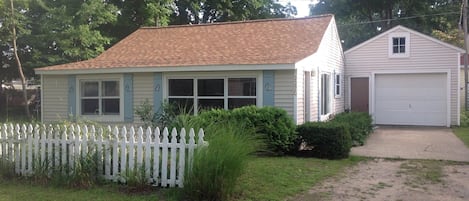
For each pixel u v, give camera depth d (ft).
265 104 41.88
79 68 48.78
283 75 41.27
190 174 20.99
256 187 22.95
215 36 53.93
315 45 47.52
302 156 34.14
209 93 44.34
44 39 73.46
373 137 48.91
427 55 62.75
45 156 25.09
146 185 22.88
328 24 53.16
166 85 45.98
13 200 21.06
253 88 42.63
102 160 24.14
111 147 24.14
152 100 46.55
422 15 108.06
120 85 48.16
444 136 49.55
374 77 66.18
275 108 35.19
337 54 61.57
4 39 69.62
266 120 33.73
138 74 47.24
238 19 102.47
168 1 87.04
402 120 65.10
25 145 25.84
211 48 49.55
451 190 23.16
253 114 33.78
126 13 85.40
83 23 73.36
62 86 51.01
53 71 50.06
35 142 25.48
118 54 53.21
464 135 49.93
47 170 24.73
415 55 63.46
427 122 63.67
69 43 71.61
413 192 22.72
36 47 75.10
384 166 30.22
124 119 47.88
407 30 63.72
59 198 21.33
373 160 32.76
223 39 52.34
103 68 47.62
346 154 33.55
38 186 23.80
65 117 50.62
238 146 21.47
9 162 26.02
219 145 21.09
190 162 21.26
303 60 41.78
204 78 44.45
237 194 21.26
